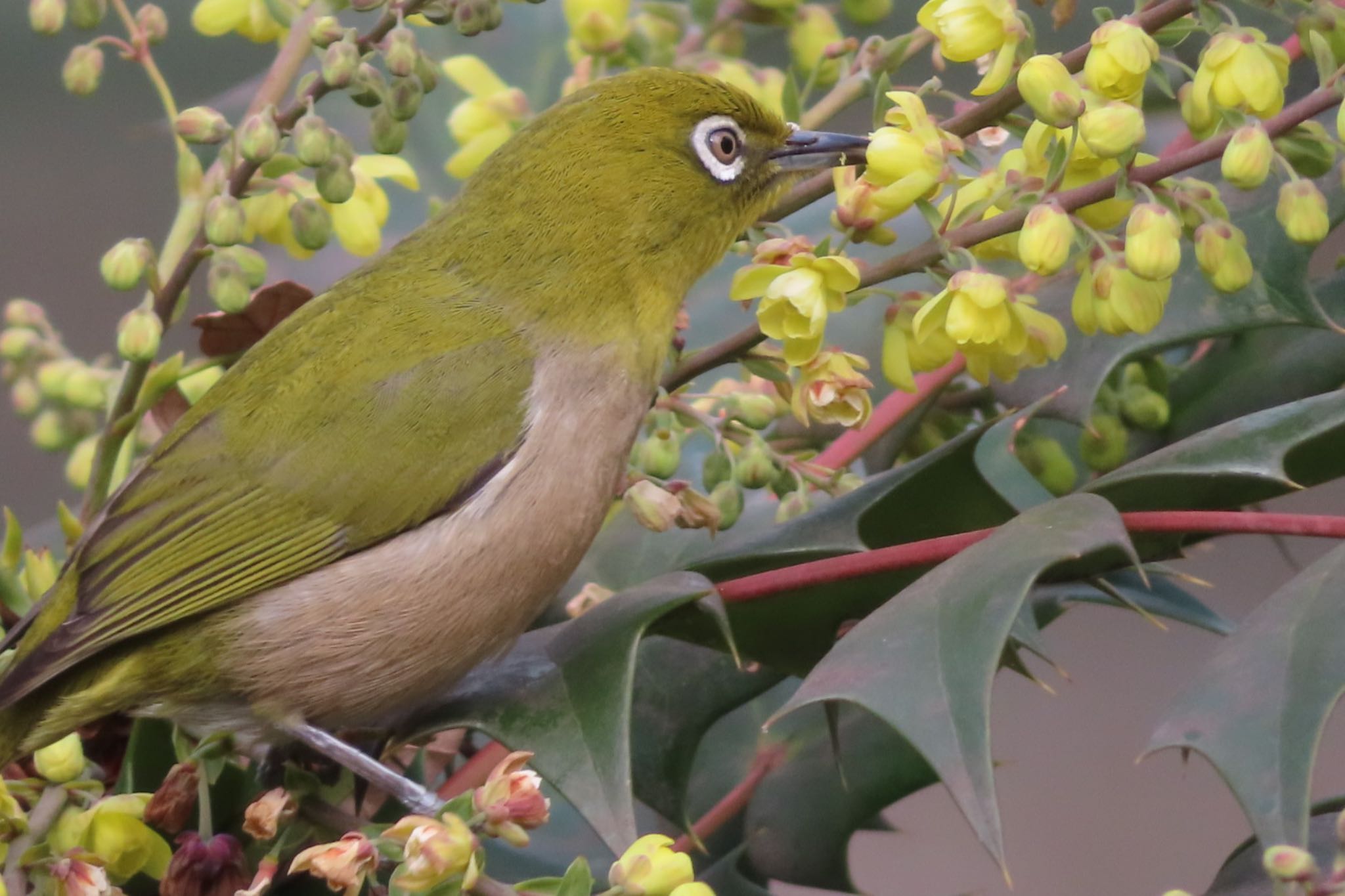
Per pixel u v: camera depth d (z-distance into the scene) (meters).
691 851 2.21
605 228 2.20
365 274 2.21
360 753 2.18
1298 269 2.18
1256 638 2.13
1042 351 2.17
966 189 2.17
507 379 2.20
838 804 2.20
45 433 2.22
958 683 2.13
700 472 2.22
